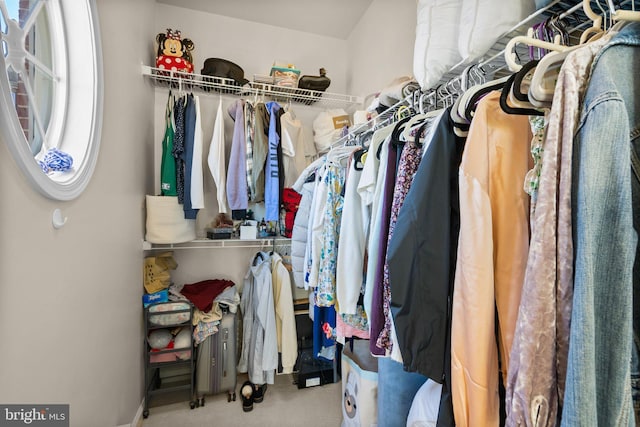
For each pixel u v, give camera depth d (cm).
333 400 192
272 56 252
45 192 75
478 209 54
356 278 110
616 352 33
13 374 65
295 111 260
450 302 62
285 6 229
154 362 176
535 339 40
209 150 213
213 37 237
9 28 78
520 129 58
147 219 179
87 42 104
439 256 62
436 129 67
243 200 197
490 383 52
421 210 62
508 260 55
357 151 116
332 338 180
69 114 101
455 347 55
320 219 138
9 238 64
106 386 118
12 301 65
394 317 64
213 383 186
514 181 56
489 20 76
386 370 110
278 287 208
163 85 219
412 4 171
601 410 33
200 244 228
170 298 189
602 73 36
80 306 96
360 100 241
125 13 144
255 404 187
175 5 226
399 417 106
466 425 52
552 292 40
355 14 238
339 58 272
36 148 90
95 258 108
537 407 40
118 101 133
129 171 150
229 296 206
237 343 217
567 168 38
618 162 34
